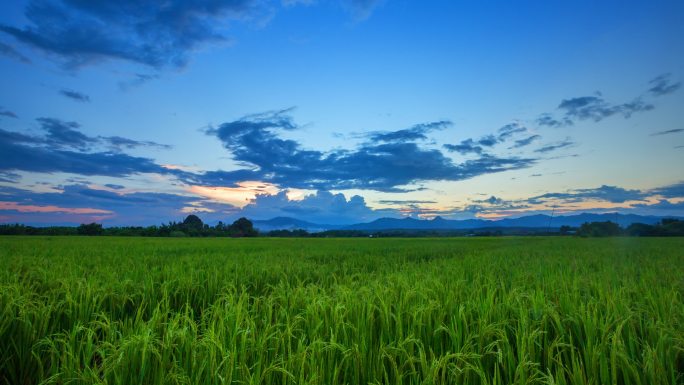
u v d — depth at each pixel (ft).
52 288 24.49
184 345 13.09
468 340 12.99
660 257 56.39
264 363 12.93
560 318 15.98
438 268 35.32
